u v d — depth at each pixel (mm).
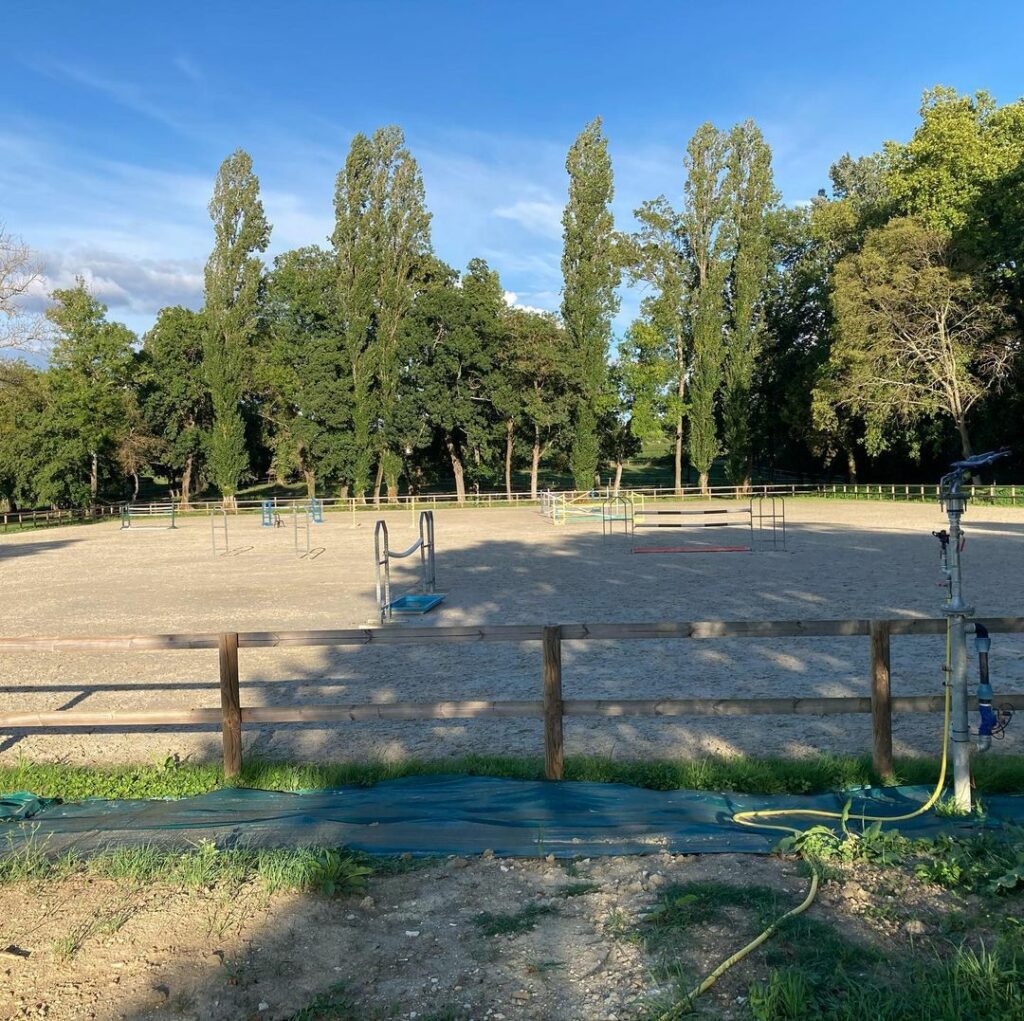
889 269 42531
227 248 52750
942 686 8008
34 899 4113
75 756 6918
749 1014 2961
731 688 8297
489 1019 3021
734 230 53875
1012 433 44438
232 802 5457
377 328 53562
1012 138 41906
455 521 38344
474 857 4461
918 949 3326
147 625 13391
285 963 3461
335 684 9086
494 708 5672
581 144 52062
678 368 56969
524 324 54438
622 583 16297
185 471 62219
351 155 51219
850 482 56875
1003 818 4699
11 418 50875
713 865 4254
